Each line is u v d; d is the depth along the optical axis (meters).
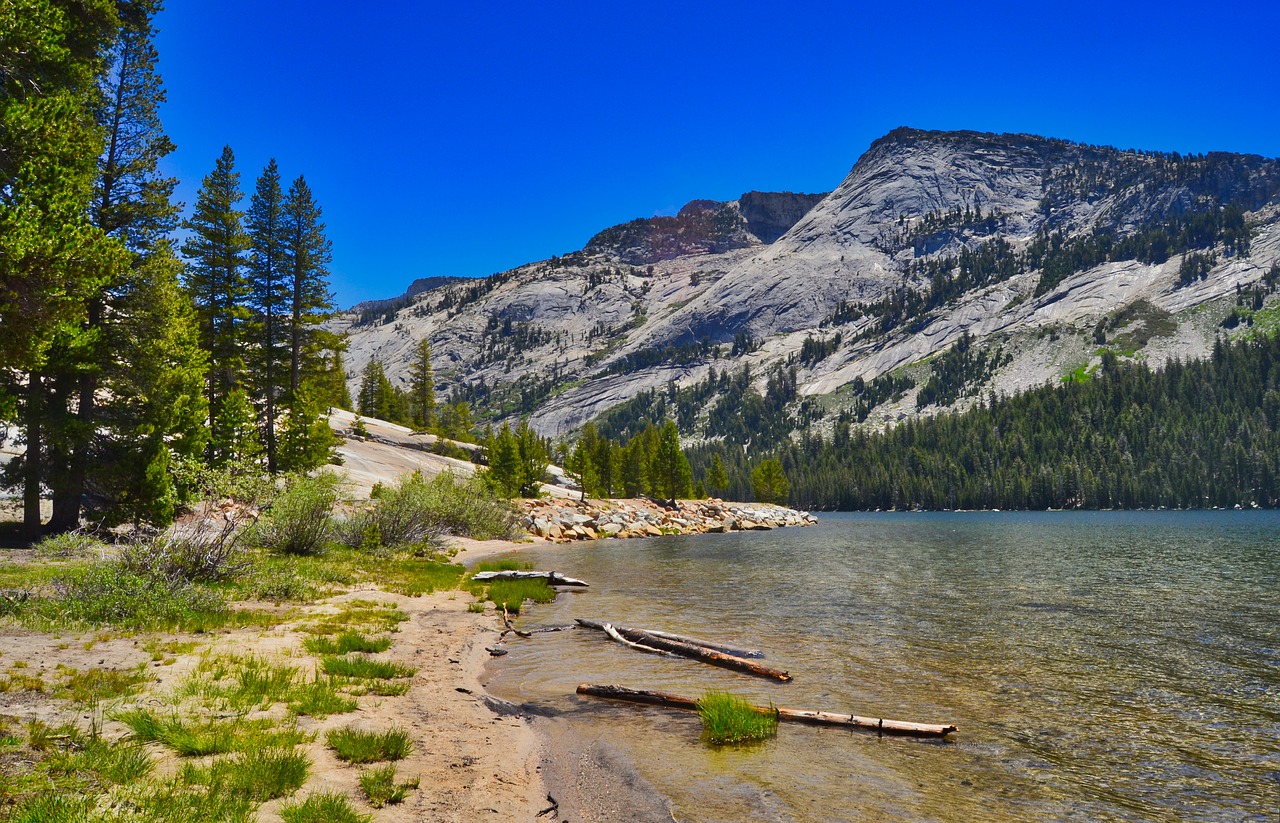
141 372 26.05
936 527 80.75
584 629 17.83
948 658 13.84
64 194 14.56
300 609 17.39
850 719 9.68
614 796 7.20
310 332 48.50
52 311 14.56
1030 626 17.12
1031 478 170.88
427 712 9.74
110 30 23.39
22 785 5.75
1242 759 8.45
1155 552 39.25
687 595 23.69
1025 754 8.62
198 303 42.47
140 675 9.69
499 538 52.09
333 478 30.25
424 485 40.50
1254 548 41.19
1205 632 16.23
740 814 6.78
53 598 14.07
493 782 7.32
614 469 117.12
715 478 138.62
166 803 5.63
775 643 15.38
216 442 35.53
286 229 47.75
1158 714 10.20
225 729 7.77
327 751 7.65
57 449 24.64
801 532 73.50
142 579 14.94
